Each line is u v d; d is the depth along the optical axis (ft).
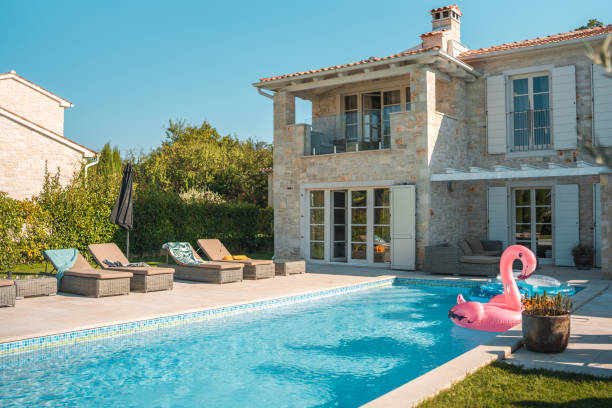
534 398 13.82
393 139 47.60
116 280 31.42
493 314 25.20
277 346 22.50
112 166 78.79
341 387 17.37
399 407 12.71
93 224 48.34
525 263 25.46
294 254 53.98
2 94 72.02
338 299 34.50
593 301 29.35
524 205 50.31
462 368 16.31
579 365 16.96
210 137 138.31
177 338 23.66
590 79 46.21
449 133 49.24
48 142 61.16
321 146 53.42
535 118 49.78
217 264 38.06
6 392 16.63
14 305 27.61
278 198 55.21
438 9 55.57
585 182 46.73
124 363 19.88
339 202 51.98
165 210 55.67
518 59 49.96
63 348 21.57
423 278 41.09
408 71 46.68
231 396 16.51
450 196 49.42
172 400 16.14
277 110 55.36
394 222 47.06
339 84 52.80
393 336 24.44
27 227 45.24
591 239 46.47
